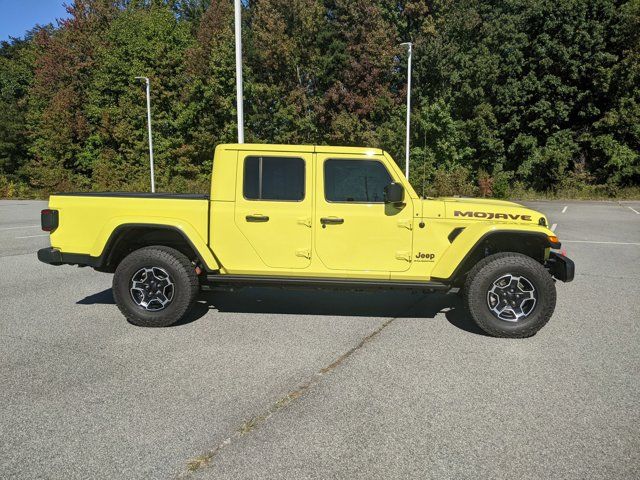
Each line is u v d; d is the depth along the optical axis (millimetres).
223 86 31625
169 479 2514
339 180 5023
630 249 10656
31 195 37219
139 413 3221
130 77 33656
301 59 32094
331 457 2713
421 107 30062
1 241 11992
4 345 4527
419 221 4957
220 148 5047
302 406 3330
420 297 6535
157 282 5105
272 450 2785
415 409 3289
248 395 3500
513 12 30562
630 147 28469
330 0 33469
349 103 30203
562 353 4383
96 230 5133
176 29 35375
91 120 36719
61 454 2740
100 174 33906
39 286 7102
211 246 5078
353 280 4984
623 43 27672
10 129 40562
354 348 4504
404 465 2639
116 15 40250
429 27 29312
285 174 5031
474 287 4789
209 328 5086
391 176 4988
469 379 3793
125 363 4102
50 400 3404
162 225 5016
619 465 2650
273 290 6902
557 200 27188
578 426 3066
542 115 28562
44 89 38844
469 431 3002
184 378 3795
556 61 28391
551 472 2584
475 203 5125
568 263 4953
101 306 5965
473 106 29984
